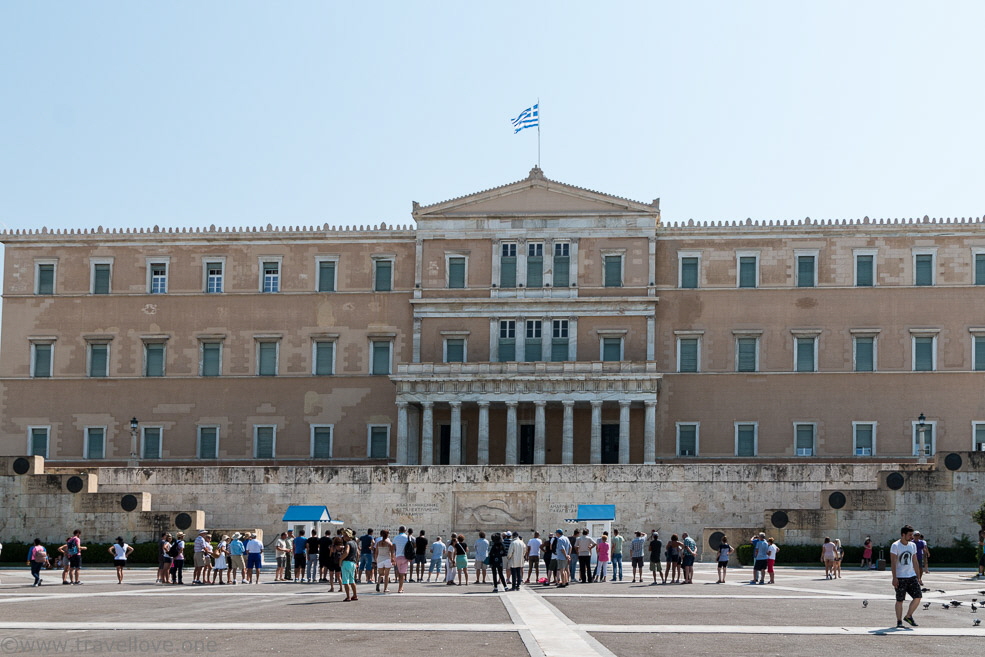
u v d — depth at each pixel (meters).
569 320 111.56
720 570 62.94
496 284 112.62
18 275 117.12
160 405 114.56
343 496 88.44
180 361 115.06
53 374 115.69
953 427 108.25
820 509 80.75
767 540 64.81
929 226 110.25
